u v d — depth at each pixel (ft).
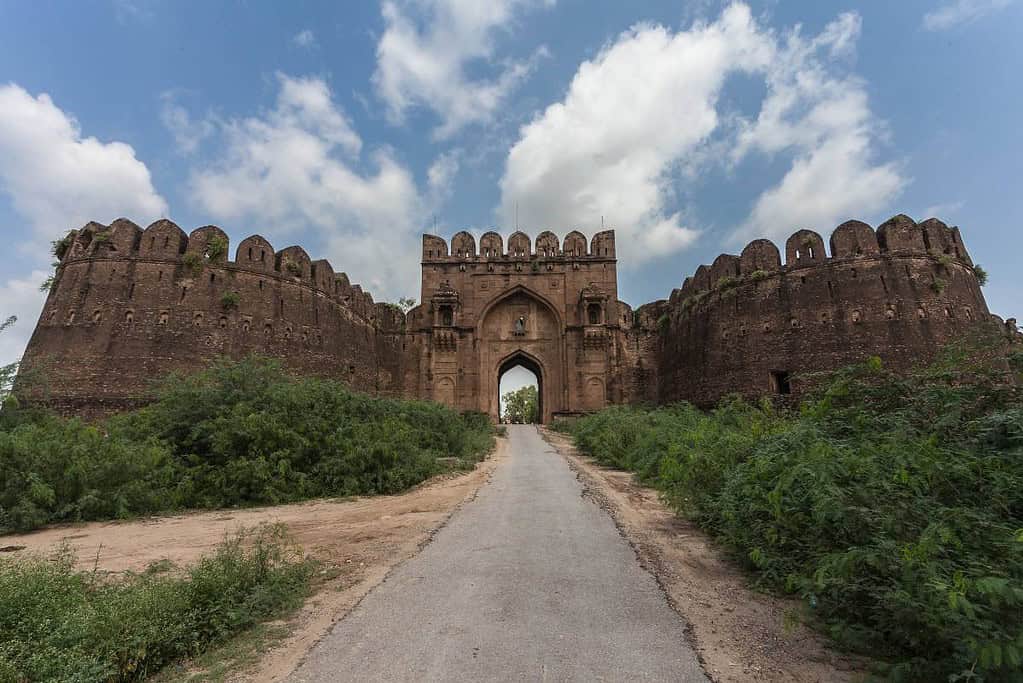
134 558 23.48
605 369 113.80
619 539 23.35
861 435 18.88
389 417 53.67
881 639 12.68
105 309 77.61
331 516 32.45
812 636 13.61
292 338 90.94
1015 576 10.33
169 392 46.50
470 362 115.85
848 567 12.34
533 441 79.15
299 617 15.83
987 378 18.67
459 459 54.70
